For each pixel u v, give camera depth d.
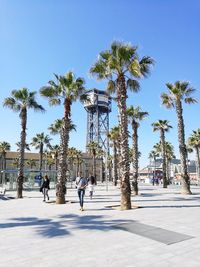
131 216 11.27
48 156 83.75
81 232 8.36
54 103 20.00
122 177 14.17
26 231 8.69
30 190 37.97
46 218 11.29
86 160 98.56
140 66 15.12
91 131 99.62
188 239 7.19
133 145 27.14
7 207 15.74
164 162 41.25
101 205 16.08
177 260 5.56
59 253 6.24
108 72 16.06
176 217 10.77
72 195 26.31
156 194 25.22
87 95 20.28
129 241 7.14
